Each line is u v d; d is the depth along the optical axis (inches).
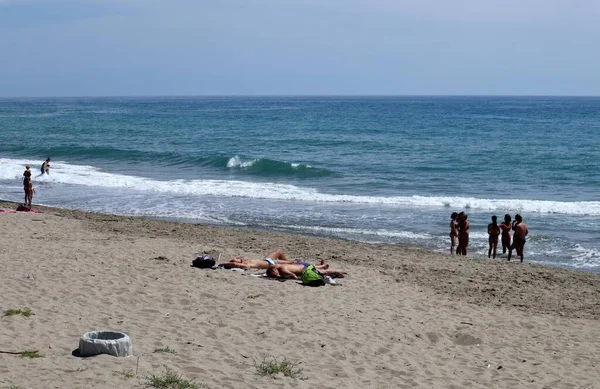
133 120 3875.5
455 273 618.2
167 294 458.0
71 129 3006.9
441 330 427.5
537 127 3324.3
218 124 3513.8
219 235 788.6
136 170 1648.6
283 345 365.7
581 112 5487.2
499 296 538.9
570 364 377.4
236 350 349.4
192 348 345.1
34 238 675.4
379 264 647.8
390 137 2642.7
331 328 406.9
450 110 5984.3
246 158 1700.3
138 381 282.7
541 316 482.6
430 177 1535.4
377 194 1304.1
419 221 1006.4
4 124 3358.8
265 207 1117.1
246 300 456.1
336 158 1903.3
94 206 1112.8
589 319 482.6
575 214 1088.2
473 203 1160.2
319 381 311.3
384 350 373.4
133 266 544.1
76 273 505.4
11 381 274.4
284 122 3740.2
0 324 360.2
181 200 1181.7
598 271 736.3
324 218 1023.6
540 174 1578.5
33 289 448.1
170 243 682.8
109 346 316.2
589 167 1675.7
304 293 491.8
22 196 1203.2
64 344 332.5
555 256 810.2
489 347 401.1
